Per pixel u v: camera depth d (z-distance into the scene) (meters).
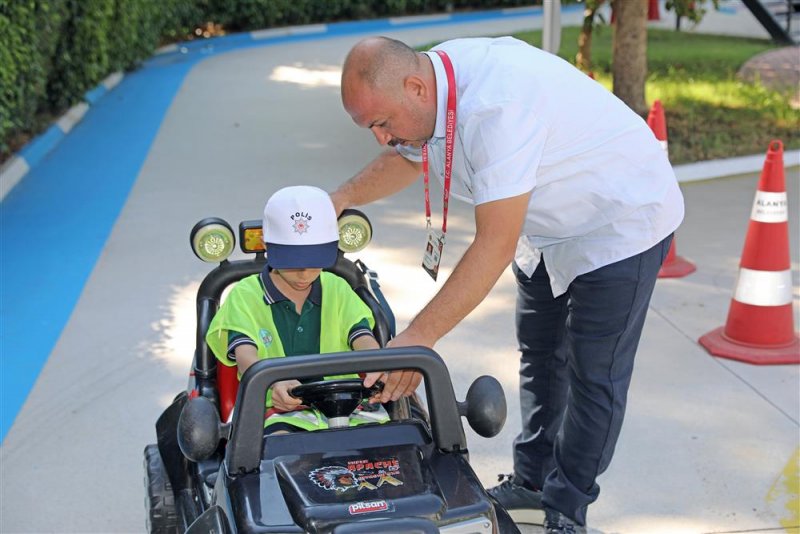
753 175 8.66
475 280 2.75
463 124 2.76
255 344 3.11
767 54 14.46
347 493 2.38
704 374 4.79
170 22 18.20
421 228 7.12
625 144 2.92
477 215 2.77
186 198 7.99
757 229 4.89
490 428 2.71
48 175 8.81
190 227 7.18
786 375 4.77
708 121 10.36
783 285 4.92
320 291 3.25
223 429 2.61
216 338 3.16
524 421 3.59
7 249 6.71
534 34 18.02
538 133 2.75
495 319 5.52
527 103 2.74
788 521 3.61
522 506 3.63
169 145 10.05
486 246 2.75
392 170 3.42
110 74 14.31
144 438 4.23
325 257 2.91
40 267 6.35
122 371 4.86
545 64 2.85
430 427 2.77
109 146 10.02
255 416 2.47
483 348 5.14
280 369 2.46
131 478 3.93
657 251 3.02
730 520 3.62
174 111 11.98
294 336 3.22
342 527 2.21
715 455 4.07
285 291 3.20
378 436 2.64
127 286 6.00
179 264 6.38
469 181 2.97
